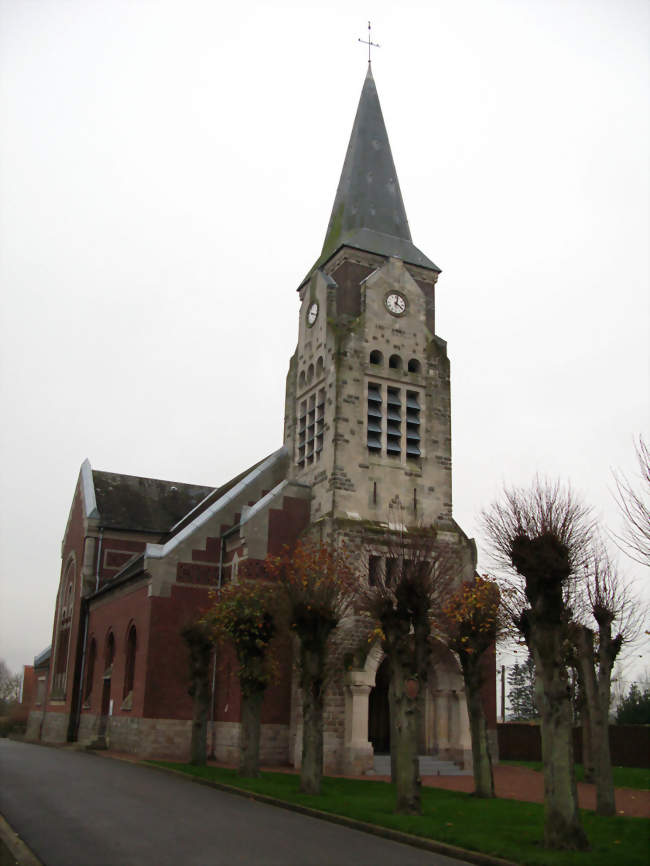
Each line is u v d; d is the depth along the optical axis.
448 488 43.69
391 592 28.06
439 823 19.86
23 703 91.94
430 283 48.22
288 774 32.38
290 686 39.69
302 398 46.53
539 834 18.47
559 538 21.22
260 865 14.62
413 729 22.61
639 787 31.66
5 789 23.58
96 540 56.75
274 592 31.20
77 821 18.39
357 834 19.25
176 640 41.31
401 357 44.62
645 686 67.69
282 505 42.25
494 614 28.28
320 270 47.22
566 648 30.27
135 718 40.97
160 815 19.80
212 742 40.75
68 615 59.31
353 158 50.53
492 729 40.88
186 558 42.53
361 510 41.03
